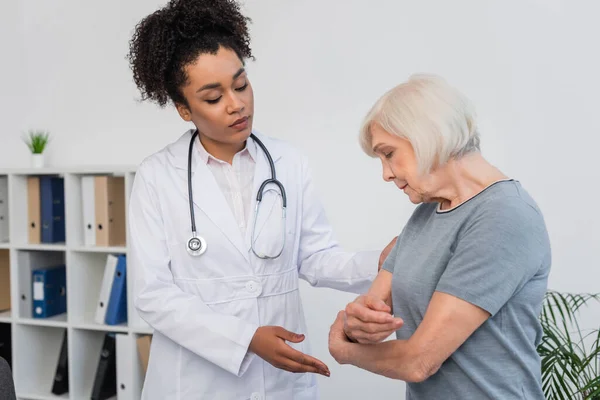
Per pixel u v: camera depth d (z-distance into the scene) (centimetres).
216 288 156
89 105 308
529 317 105
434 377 108
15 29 317
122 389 267
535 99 241
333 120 270
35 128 317
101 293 275
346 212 271
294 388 163
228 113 145
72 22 308
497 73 246
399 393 267
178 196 158
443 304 100
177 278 158
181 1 145
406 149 105
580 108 236
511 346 103
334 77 269
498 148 247
